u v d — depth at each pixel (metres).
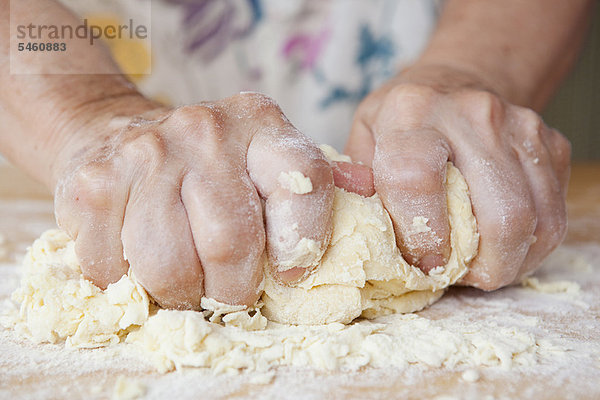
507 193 0.30
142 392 0.25
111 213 0.28
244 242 0.27
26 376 0.26
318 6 0.57
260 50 0.58
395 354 0.27
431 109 0.32
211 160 0.28
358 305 0.29
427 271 0.31
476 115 0.32
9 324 0.30
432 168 0.30
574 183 0.66
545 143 0.33
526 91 0.41
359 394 0.25
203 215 0.27
